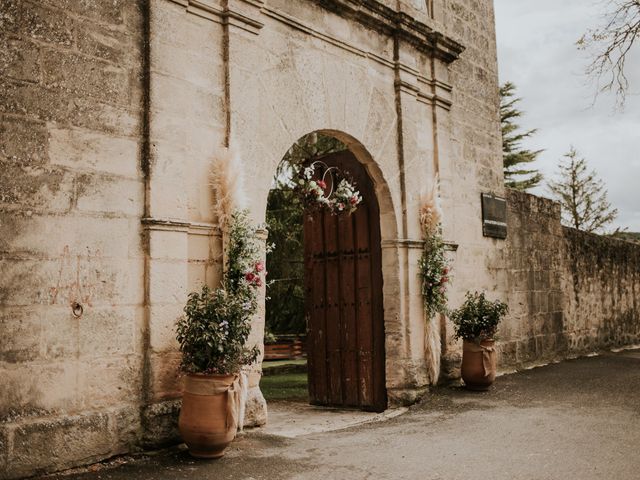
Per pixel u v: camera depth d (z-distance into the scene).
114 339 4.75
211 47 5.69
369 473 4.48
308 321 8.45
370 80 7.56
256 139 5.96
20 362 4.21
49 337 4.37
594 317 13.44
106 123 4.85
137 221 4.99
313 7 6.84
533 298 10.79
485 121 9.95
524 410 6.72
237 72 5.82
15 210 4.27
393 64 7.94
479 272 9.35
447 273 7.95
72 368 4.48
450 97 8.91
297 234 14.41
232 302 4.95
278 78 6.31
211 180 5.56
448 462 4.76
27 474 4.14
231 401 4.72
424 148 8.32
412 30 8.13
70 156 4.60
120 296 4.81
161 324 5.00
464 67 9.52
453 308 8.58
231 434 4.73
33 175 4.38
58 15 4.63
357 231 8.01
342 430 6.07
